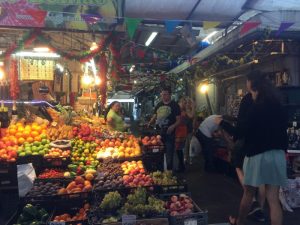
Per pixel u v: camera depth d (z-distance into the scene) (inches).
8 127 230.8
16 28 205.0
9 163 189.0
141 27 259.1
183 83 540.4
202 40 349.4
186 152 369.4
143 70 566.6
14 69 265.4
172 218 139.6
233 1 208.1
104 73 265.6
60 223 133.3
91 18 196.5
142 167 193.5
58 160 199.0
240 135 147.4
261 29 221.9
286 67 285.7
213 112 486.6
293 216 191.6
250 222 178.9
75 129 238.8
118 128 308.2
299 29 224.2
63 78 344.5
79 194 155.6
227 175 303.4
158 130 267.9
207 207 209.5
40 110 271.3
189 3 206.2
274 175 138.7
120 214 140.9
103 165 199.5
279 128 140.4
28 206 145.3
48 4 190.2
